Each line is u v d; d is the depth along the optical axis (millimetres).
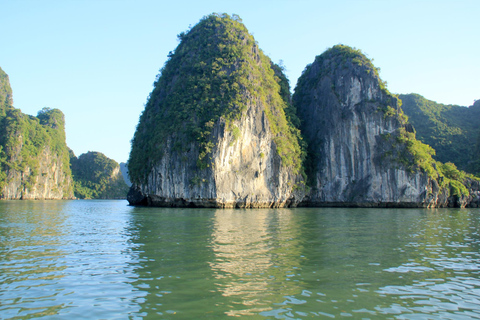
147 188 66688
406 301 11039
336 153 79125
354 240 21672
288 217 38938
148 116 77688
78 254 17219
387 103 77562
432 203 71562
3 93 158500
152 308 10258
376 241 21438
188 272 13781
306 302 10781
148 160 67812
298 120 79688
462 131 118500
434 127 119688
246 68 67625
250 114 63094
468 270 14680
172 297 11102
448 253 18094
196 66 69812
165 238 21969
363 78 79750
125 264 15094
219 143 58375
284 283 12492
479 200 77938
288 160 67500
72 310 10148
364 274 13758
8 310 10141
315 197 79438
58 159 145750
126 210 51938
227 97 62625
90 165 175000
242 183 61094
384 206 73625
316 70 92188
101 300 10883
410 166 72000
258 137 63750
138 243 20172
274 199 65062
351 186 76625
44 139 136250
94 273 13750
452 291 12016
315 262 15531
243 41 74250
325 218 37906
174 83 73938
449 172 83000
